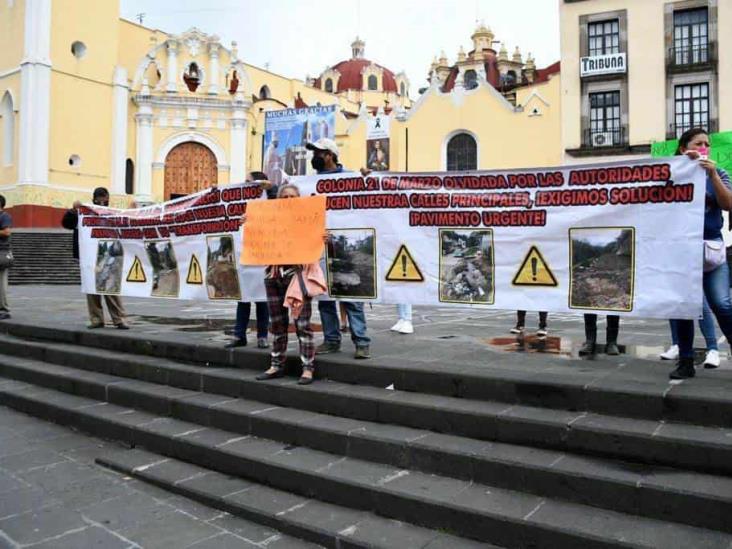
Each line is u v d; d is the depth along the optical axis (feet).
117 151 105.70
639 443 11.87
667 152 39.04
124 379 21.16
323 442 14.69
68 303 40.63
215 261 21.38
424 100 107.24
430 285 17.31
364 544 11.30
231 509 13.25
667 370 15.62
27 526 12.75
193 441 15.79
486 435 13.57
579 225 15.51
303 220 17.47
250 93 115.24
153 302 40.32
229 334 23.72
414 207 17.46
